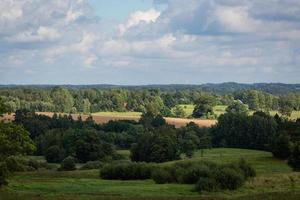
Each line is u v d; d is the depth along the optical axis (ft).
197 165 261.44
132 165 293.23
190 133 531.09
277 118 590.96
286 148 392.68
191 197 185.37
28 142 209.05
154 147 431.84
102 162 417.49
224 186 222.07
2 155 203.00
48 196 176.86
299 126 432.66
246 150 515.91
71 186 233.35
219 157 425.28
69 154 452.35
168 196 193.16
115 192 210.59
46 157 456.86
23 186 222.69
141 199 175.63
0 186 205.16
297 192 177.99
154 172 264.31
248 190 221.46
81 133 468.34
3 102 211.41
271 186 230.68
